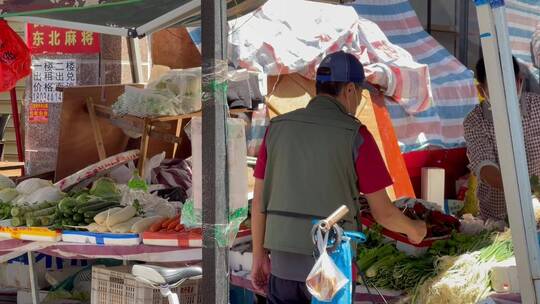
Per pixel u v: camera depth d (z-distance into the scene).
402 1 9.55
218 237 3.40
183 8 5.26
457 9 10.71
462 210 6.32
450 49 10.76
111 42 6.95
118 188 5.49
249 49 7.03
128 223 4.90
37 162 7.01
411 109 8.27
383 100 7.84
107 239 4.84
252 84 6.59
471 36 10.66
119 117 5.87
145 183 5.60
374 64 7.81
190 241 4.68
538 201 4.32
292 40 7.31
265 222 3.80
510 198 3.19
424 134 8.59
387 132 7.68
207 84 3.39
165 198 5.85
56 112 6.94
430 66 9.20
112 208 5.09
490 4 3.14
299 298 3.61
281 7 7.57
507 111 3.16
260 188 3.79
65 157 6.25
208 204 3.42
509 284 3.62
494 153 4.93
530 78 7.58
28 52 6.04
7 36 5.91
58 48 6.95
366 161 3.52
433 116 8.76
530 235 3.18
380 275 4.01
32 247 5.10
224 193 3.42
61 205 5.02
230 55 6.89
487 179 4.92
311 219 3.54
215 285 3.40
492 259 3.83
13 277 6.39
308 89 7.37
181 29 7.50
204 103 3.41
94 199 5.18
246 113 6.92
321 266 3.09
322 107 3.63
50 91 6.95
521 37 7.65
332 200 3.53
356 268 3.68
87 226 4.94
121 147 6.61
